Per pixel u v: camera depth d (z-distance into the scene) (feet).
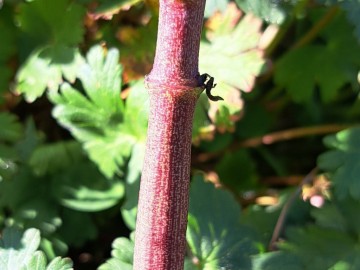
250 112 0.75
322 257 0.57
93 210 0.62
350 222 0.59
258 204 0.68
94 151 0.60
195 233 0.54
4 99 0.63
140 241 0.41
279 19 0.60
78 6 0.61
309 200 0.62
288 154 0.78
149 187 0.40
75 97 0.59
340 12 0.70
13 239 0.52
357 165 0.59
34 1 0.61
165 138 0.39
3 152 0.60
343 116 0.78
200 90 0.38
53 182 0.63
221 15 0.60
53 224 0.61
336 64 0.71
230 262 0.53
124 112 0.59
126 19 0.62
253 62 0.58
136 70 0.59
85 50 0.62
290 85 0.72
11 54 0.63
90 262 0.66
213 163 0.72
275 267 0.53
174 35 0.38
